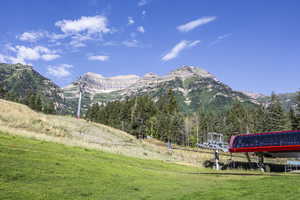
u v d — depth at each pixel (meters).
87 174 22.03
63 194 15.66
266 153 54.81
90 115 169.75
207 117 153.88
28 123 50.06
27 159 22.19
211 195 17.80
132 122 141.50
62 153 30.27
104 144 55.69
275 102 108.62
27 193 14.54
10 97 192.88
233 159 70.38
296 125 100.31
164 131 130.25
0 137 30.97
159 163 43.97
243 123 133.88
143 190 19.81
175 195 18.58
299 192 17.50
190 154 77.00
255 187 20.50
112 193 17.72
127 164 34.25
